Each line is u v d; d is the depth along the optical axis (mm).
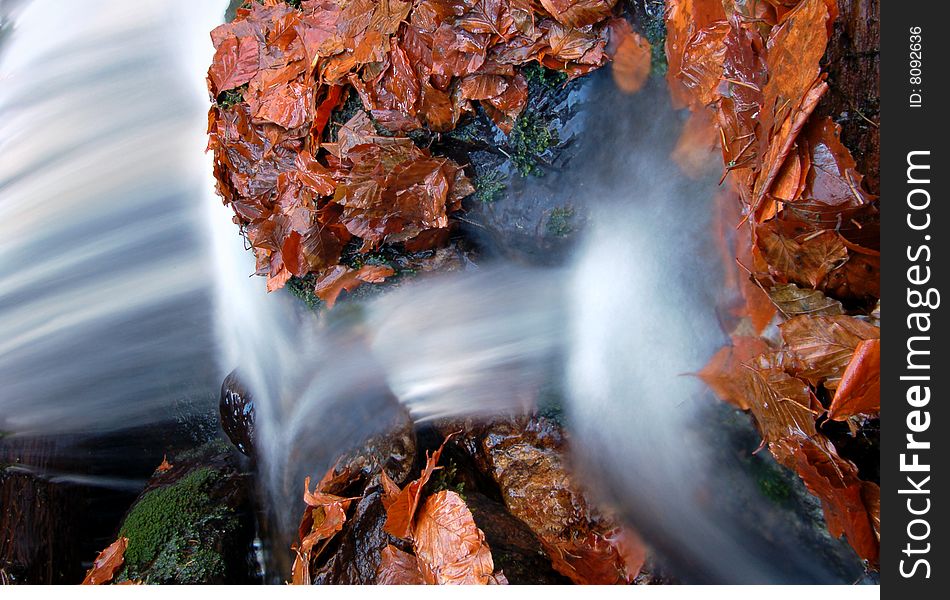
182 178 1309
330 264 1098
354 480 1058
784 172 918
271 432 1168
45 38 1361
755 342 991
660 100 1002
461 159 1045
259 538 1163
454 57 1009
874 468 941
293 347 1176
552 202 1040
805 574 1002
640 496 1058
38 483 1237
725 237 1013
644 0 987
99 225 1316
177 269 1310
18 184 1335
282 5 1110
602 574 1002
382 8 1026
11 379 1292
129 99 1315
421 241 1088
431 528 970
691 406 1041
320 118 1062
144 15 1331
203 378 1340
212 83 1133
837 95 907
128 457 1341
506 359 1127
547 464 1079
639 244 1052
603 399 1091
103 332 1328
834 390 928
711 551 1029
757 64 940
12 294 1309
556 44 988
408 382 1139
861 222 909
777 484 1008
